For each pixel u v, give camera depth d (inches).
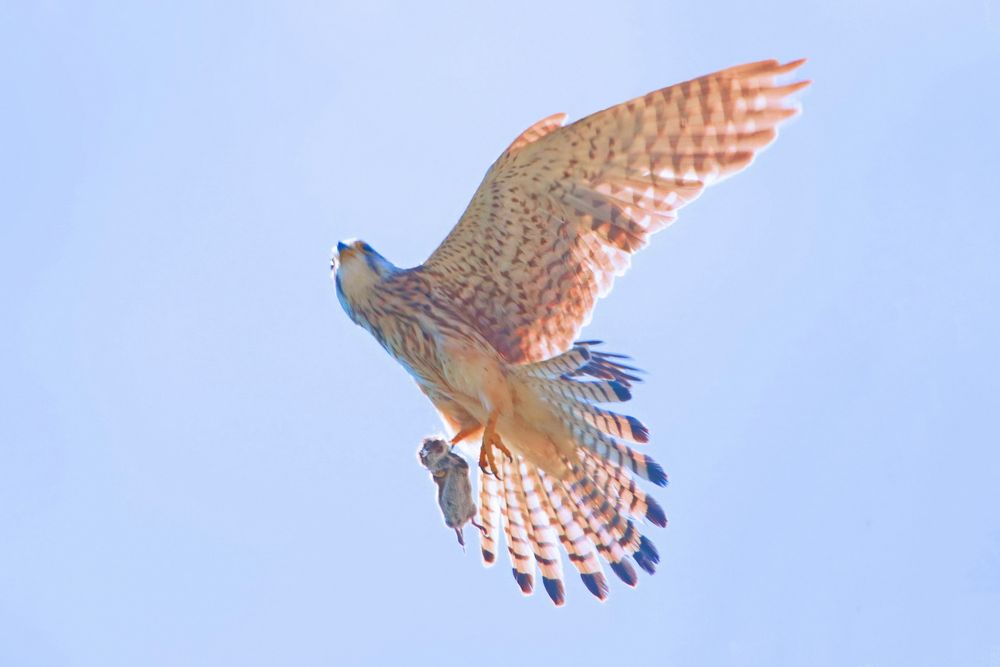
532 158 521.0
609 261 537.0
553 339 562.6
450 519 585.6
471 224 544.7
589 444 556.7
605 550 586.6
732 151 503.2
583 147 514.9
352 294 575.2
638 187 520.1
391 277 571.5
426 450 587.8
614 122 506.3
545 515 593.3
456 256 558.3
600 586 587.5
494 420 545.3
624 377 563.8
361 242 580.4
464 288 565.9
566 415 555.5
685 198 516.7
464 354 554.6
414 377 585.9
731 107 495.2
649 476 549.0
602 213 528.1
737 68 486.3
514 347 569.9
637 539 581.6
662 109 500.1
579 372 558.9
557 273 547.2
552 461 573.3
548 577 596.4
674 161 510.6
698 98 494.9
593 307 548.1
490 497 603.5
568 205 530.6
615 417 549.3
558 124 513.7
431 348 562.9
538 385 555.2
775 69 485.7
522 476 590.9
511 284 556.4
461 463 588.7
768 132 497.0
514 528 600.1
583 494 580.7
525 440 566.9
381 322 574.2
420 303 565.0
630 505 576.4
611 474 573.3
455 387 561.9
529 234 541.6
